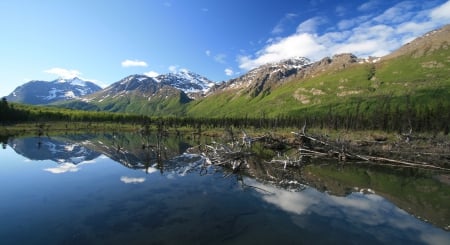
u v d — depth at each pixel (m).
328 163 46.91
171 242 17.11
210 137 102.00
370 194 28.56
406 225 20.58
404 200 26.64
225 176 35.31
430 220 21.66
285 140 67.56
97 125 155.62
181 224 19.83
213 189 29.09
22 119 140.62
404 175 38.28
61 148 61.88
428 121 104.38
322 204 24.92
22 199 25.09
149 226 19.41
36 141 75.19
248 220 20.77
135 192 27.61
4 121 128.50
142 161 46.31
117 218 20.80
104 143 75.06
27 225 19.33
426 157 48.81
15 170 38.00
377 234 18.89
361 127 118.50
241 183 31.89
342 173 38.94
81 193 27.09
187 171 38.28
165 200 25.17
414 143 60.62
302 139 59.34
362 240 17.92
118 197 25.94
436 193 29.30
